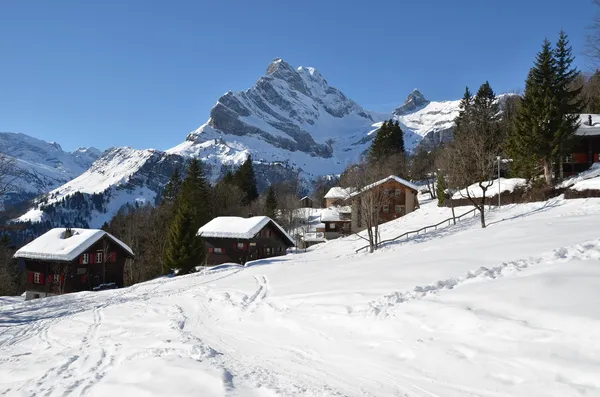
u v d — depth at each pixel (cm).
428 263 1764
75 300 2881
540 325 880
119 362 1169
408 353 961
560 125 3816
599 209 2941
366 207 3703
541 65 4047
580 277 1080
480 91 7088
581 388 691
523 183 4197
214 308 1881
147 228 6438
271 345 1224
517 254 1617
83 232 4788
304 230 8238
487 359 843
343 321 1248
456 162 4075
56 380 1055
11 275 5881
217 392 837
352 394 812
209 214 6962
